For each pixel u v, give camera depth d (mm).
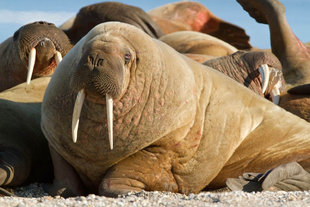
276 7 53156
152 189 26188
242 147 28609
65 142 25734
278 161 29438
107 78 22312
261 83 40250
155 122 25234
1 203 18906
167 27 76250
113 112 24547
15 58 37562
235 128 27906
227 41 79500
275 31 52625
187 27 79500
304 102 39000
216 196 20906
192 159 26672
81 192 26547
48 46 34594
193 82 26906
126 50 23891
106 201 20297
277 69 40688
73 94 24891
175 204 19609
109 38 23891
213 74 28938
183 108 25812
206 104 27359
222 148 27391
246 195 21172
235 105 28391
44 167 29625
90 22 61844
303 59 51281
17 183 27312
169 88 25438
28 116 30203
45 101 26484
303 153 29766
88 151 25453
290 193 22344
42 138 29875
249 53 41094
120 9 63406
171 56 26266
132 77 24484
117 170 25719
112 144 22969
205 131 26938
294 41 52281
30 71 33531
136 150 25562
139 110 24922
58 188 26125
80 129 25000
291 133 29781
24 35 34312
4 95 33188
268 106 30031
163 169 26234
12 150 27516
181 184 26797
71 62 25391
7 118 28938
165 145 25875
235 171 28953
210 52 55750
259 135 28891
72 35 62719
